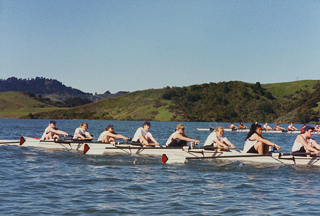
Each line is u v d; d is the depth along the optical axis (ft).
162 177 37.91
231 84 539.70
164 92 533.14
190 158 49.55
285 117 435.53
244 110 468.34
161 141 92.68
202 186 33.86
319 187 34.01
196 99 503.20
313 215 25.22
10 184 32.78
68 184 33.47
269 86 556.92
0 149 59.31
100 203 27.30
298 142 47.34
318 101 425.69
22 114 570.46
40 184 33.12
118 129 183.52
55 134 64.95
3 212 24.53
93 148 53.93
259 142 48.78
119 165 45.24
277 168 44.27
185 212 25.46
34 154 53.88
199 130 188.75
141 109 492.54
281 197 30.12
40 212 24.79
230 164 46.70
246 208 26.73
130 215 24.59
